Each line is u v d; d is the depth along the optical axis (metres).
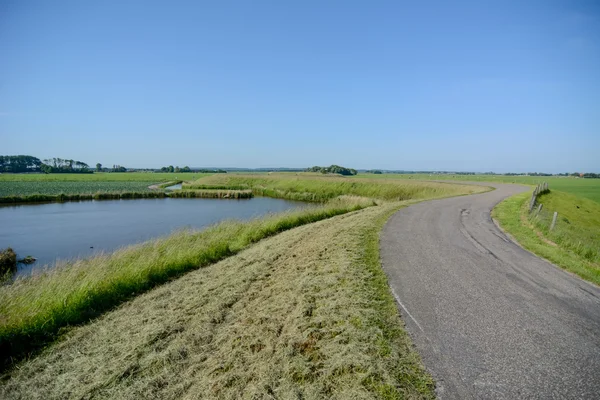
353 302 5.52
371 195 43.44
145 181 88.56
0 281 10.42
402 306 5.59
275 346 4.55
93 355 5.05
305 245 10.52
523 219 15.77
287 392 3.66
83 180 90.06
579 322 5.13
